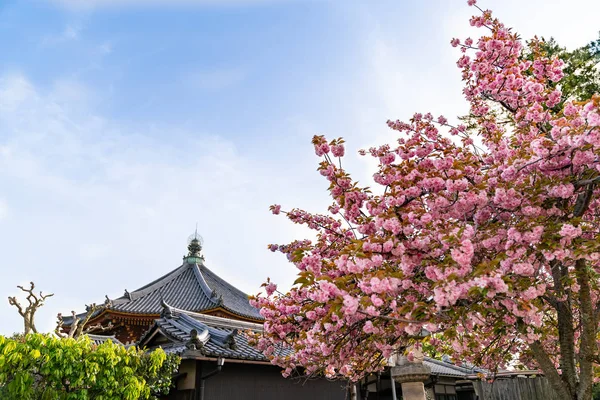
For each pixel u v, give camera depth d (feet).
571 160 13.88
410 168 16.35
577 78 37.52
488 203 15.28
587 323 14.97
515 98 20.40
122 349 25.20
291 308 18.78
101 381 23.24
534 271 13.88
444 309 12.76
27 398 20.51
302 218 20.68
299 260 16.67
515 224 14.10
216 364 28.71
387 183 17.29
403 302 14.65
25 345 21.27
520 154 15.70
